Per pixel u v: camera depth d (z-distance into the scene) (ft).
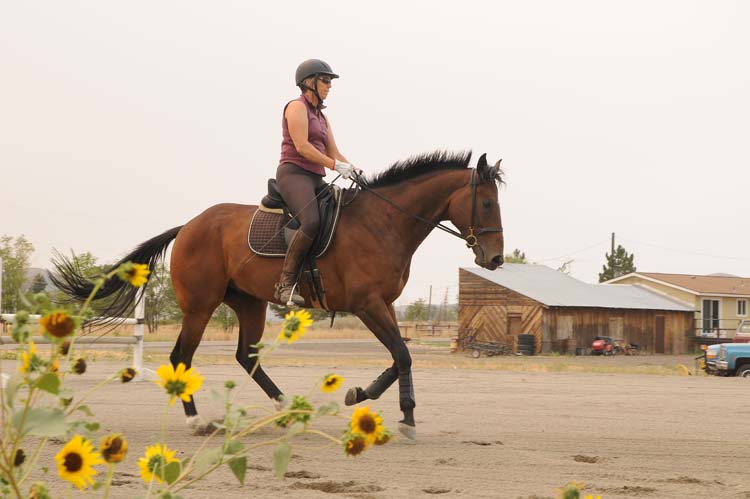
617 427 28.22
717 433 27.07
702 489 17.66
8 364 51.60
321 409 8.05
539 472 19.31
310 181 25.71
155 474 7.97
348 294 24.73
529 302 144.46
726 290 188.24
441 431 26.48
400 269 25.00
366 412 7.79
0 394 7.35
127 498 15.38
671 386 49.42
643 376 62.23
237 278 26.71
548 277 166.91
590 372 71.92
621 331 155.63
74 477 7.10
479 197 24.95
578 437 25.57
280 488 16.80
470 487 17.40
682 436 26.23
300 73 26.35
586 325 149.48
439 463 20.34
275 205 26.40
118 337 42.63
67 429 7.55
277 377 50.26
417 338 231.91
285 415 8.19
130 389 38.93
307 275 25.17
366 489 17.02
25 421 7.36
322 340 196.44
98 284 7.29
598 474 19.24
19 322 7.25
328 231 24.89
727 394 43.55
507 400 37.50
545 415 31.53
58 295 27.35
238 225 26.94
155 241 28.89
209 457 8.10
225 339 176.35
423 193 25.17
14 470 8.04
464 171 25.21
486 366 76.43
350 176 25.21
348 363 72.79
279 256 25.79
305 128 25.50
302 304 24.98
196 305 27.40
